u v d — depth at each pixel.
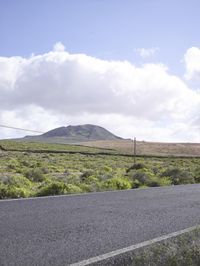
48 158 68.62
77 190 17.92
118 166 54.19
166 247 6.80
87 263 6.27
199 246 6.72
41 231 8.36
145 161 73.38
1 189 15.86
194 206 13.09
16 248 6.96
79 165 51.50
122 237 8.11
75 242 7.55
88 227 8.98
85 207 12.05
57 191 17.00
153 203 13.60
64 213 10.75
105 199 14.38
